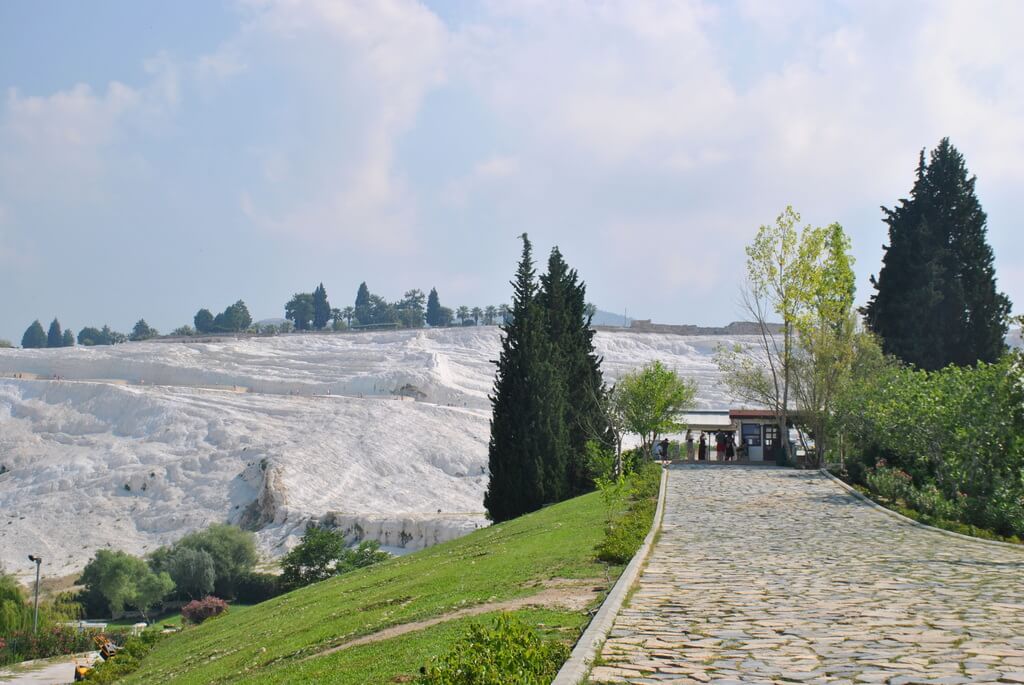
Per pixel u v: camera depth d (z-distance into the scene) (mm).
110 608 69125
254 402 124062
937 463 41031
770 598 16109
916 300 64750
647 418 59156
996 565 20797
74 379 162250
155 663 30875
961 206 67125
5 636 54562
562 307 57594
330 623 22750
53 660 50969
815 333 58219
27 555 83062
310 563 64688
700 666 11055
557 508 42031
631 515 31609
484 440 108875
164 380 158250
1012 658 11227
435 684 10914
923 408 40125
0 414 127750
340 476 94500
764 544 25219
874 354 58344
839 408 53250
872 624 13586
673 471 53469
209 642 30266
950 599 15898
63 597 69875
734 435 71812
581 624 14625
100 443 114625
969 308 65375
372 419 112312
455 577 24484
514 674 10641
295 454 97375
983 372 38156
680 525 30234
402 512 86312
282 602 36094
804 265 58344
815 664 11055
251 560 74938
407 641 16469
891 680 10195
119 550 74750
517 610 16859
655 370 61094
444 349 181250
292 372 158250
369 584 30906
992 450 36188
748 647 12086
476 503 90938
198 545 73438
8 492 100625
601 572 20797
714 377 149625
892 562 21375
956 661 11086
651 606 15391
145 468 99438
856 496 40000
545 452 50125
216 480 94812
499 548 29891
